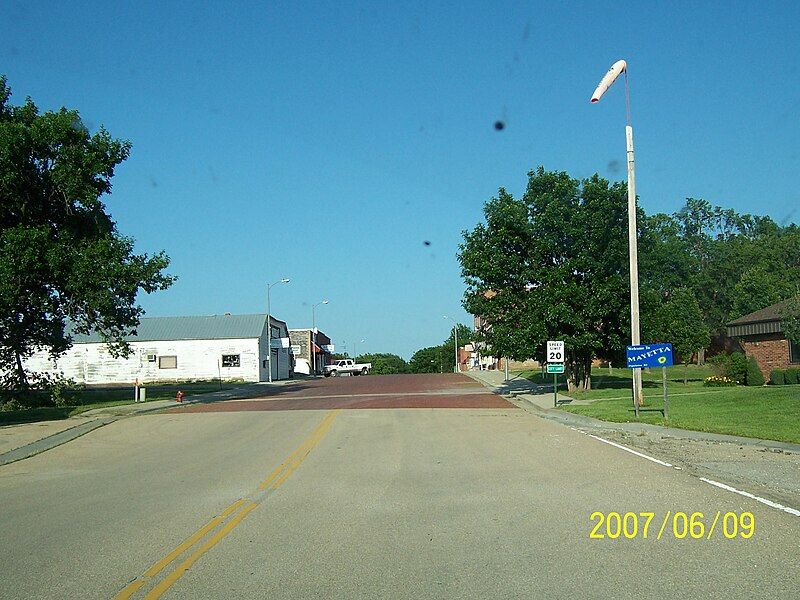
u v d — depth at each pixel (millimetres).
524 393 35062
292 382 60781
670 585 6352
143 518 9539
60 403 33969
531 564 7047
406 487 11289
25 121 31719
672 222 72812
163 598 6277
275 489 11430
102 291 31141
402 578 6707
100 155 32125
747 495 10055
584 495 10273
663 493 10258
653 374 49562
